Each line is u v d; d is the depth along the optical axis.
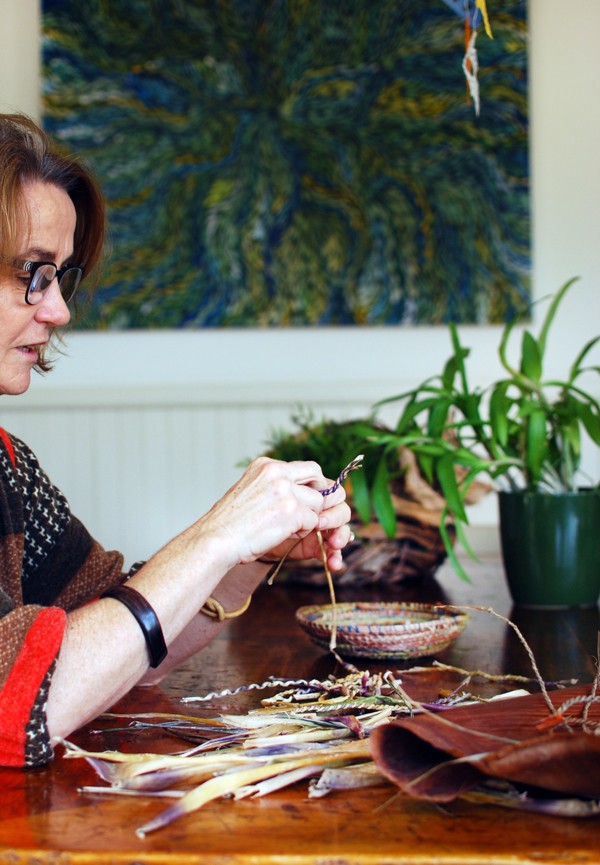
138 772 0.86
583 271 3.88
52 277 1.18
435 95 3.82
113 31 3.84
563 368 3.88
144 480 3.94
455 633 1.45
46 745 0.93
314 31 3.82
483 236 3.84
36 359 1.25
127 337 3.93
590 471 3.76
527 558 1.95
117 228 3.87
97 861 0.71
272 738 0.93
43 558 1.43
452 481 1.99
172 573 1.00
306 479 1.16
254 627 1.79
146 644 0.98
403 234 3.85
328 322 3.87
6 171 1.12
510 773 0.73
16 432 3.93
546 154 3.87
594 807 0.77
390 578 2.27
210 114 3.86
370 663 1.43
